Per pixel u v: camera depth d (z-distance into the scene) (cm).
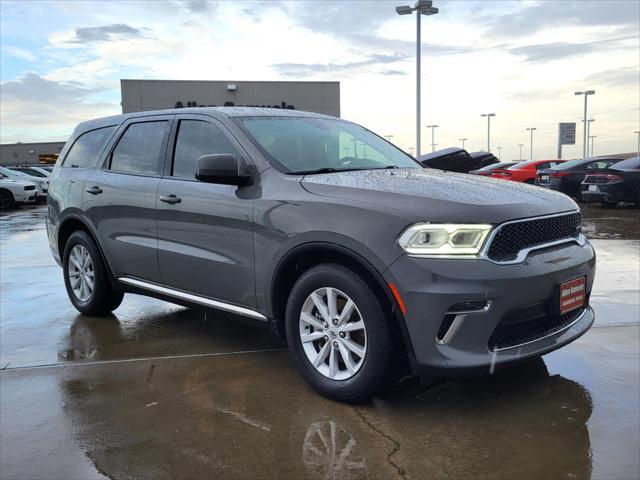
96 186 489
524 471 261
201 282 405
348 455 277
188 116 435
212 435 299
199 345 446
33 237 1205
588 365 386
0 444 294
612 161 1803
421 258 292
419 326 294
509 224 299
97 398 348
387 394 347
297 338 348
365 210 312
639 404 327
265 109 443
